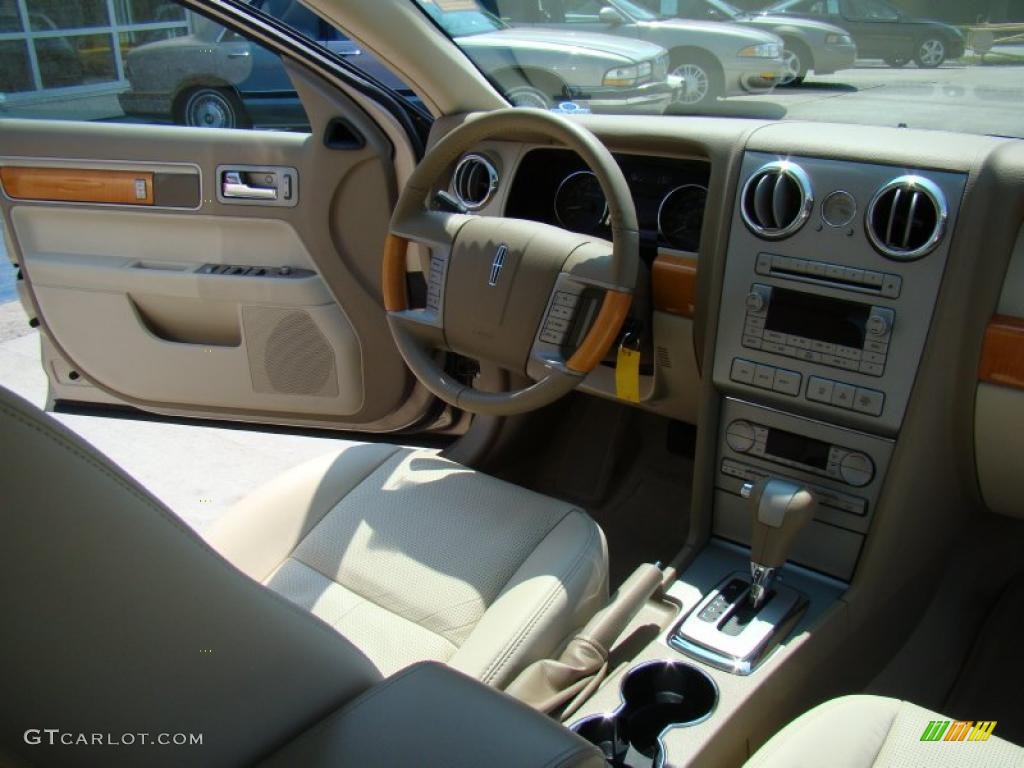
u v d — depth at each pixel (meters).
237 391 2.07
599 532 1.41
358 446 1.63
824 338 1.43
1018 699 1.59
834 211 1.38
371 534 1.44
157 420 2.21
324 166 1.88
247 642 0.74
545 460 2.26
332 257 1.94
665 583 1.54
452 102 1.83
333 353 2.00
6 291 3.81
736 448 1.58
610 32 2.05
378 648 1.28
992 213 1.28
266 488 1.53
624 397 1.74
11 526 0.59
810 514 1.41
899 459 1.42
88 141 1.93
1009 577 1.79
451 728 0.79
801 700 1.44
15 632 0.61
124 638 0.66
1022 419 1.37
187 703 0.71
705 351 1.56
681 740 1.25
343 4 1.64
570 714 1.26
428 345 1.80
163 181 1.93
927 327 1.34
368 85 1.89
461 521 1.44
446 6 1.80
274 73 2.27
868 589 1.52
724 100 1.82
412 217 1.73
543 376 1.62
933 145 1.34
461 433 2.21
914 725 1.06
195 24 2.27
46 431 0.60
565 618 1.28
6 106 2.29
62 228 2.03
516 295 1.62
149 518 0.66
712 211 1.55
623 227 1.47
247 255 1.98
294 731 0.80
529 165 1.83
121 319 2.05
